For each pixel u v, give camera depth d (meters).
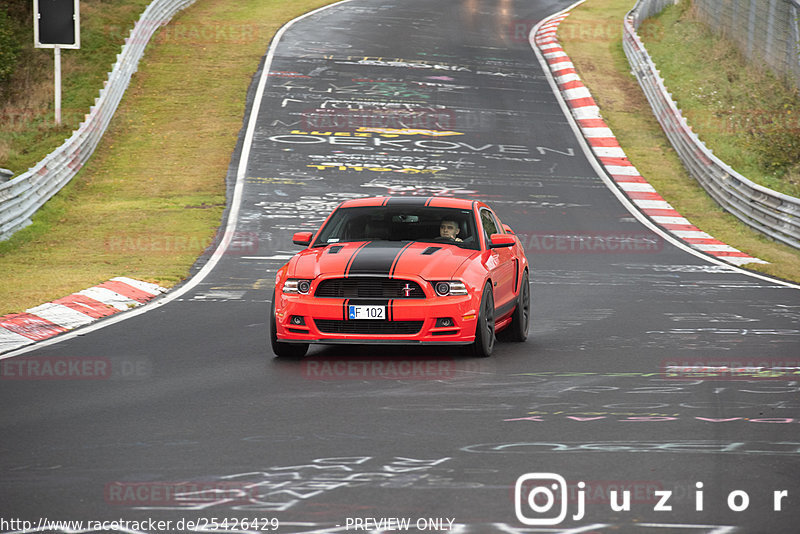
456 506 17.02
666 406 24.98
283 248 65.06
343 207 36.41
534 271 58.56
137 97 120.06
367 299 30.69
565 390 26.95
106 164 96.06
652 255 66.94
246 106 117.12
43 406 24.95
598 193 90.81
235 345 34.47
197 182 89.12
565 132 114.12
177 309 43.19
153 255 61.66
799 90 122.69
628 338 36.78
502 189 89.56
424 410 24.44
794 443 21.36
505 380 28.34
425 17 182.88
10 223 69.00
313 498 17.45
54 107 115.69
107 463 19.69
